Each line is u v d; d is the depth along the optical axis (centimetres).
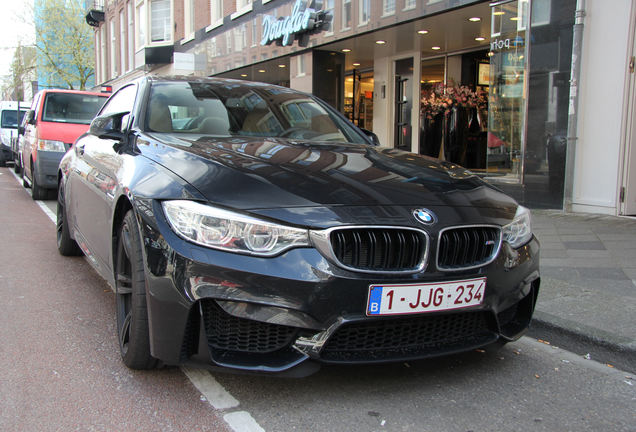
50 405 240
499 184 830
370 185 257
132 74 2486
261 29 1414
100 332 331
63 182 498
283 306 221
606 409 254
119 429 222
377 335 238
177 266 226
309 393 256
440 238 242
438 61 1295
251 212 228
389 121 1340
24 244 582
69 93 975
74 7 3362
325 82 1258
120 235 285
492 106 846
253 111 379
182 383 262
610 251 533
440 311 242
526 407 252
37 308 375
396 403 250
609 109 710
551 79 757
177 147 290
